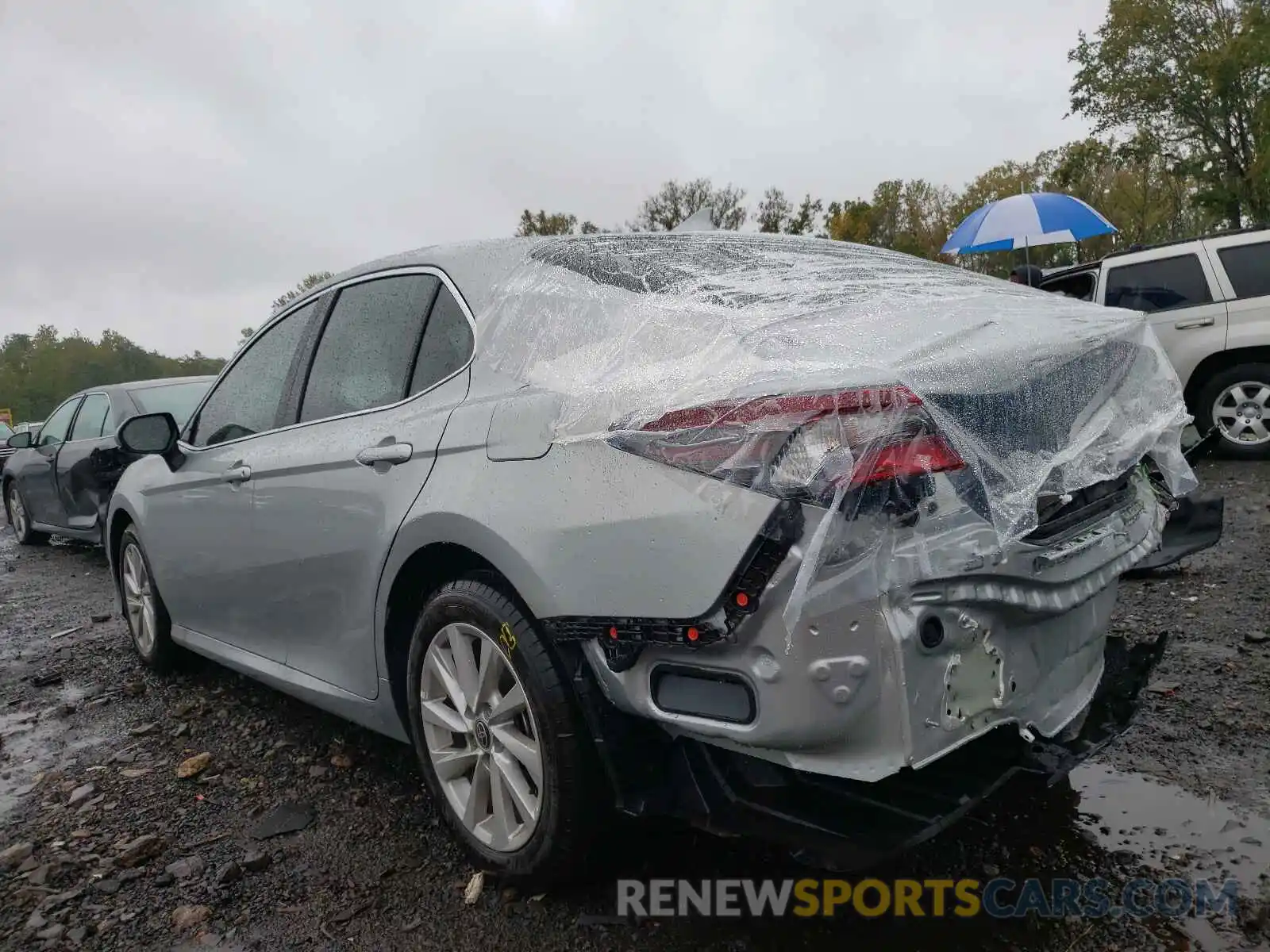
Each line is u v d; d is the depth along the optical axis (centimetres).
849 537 176
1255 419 799
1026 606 201
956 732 189
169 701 416
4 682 463
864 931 219
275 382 348
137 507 427
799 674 179
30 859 278
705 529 186
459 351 267
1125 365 249
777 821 196
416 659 262
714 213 356
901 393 177
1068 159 2958
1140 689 252
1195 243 822
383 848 273
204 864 270
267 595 332
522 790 235
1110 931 215
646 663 202
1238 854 239
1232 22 2359
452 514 235
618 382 212
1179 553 297
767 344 195
